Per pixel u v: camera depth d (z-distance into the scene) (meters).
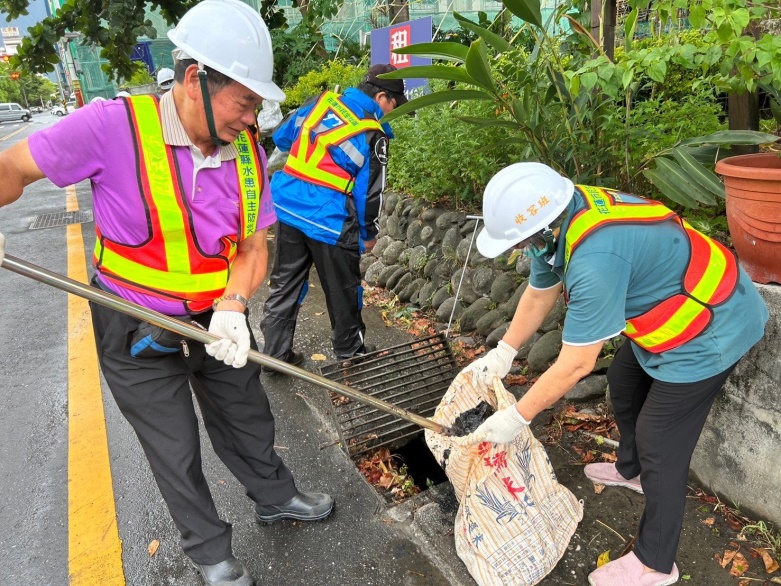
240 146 1.63
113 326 1.65
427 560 2.03
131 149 1.45
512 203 1.51
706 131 2.76
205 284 1.68
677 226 1.56
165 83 4.23
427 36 4.52
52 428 2.98
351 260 3.00
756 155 2.04
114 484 2.53
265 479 2.12
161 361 1.73
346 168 2.84
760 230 1.80
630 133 2.63
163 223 1.53
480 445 1.85
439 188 4.20
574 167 2.85
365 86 2.94
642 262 1.49
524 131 2.67
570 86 2.36
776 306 1.83
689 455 1.70
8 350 3.91
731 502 2.12
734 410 2.02
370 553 2.07
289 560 2.06
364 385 2.93
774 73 1.78
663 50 2.08
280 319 3.22
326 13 7.54
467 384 2.05
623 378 2.02
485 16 5.98
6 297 4.91
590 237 1.46
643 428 1.72
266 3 8.48
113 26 7.20
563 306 3.13
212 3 1.41
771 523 1.98
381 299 4.37
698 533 2.04
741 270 1.65
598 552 1.99
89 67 15.68
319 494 2.27
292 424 2.86
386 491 2.43
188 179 1.52
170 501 1.81
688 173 2.31
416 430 2.67
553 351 2.98
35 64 7.87
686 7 1.94
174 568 2.08
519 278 3.50
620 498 2.21
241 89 1.39
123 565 2.11
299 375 1.77
